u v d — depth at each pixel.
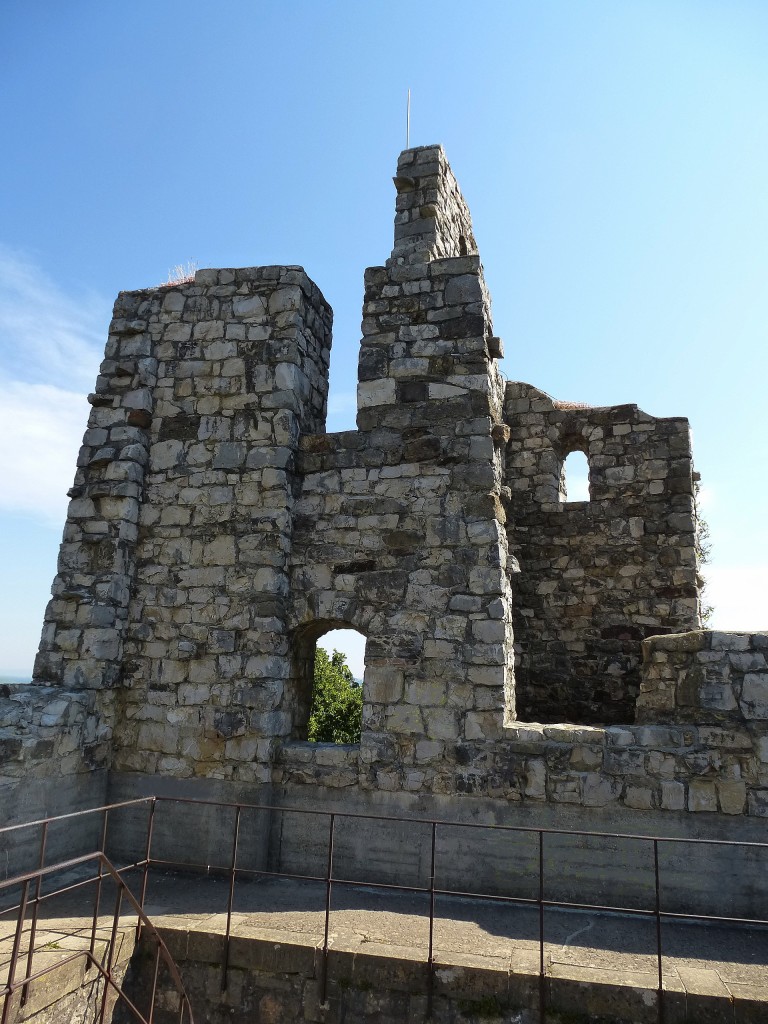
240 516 9.33
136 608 9.37
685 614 11.66
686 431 12.34
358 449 9.41
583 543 12.44
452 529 8.78
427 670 8.43
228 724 8.69
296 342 9.88
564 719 11.91
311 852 8.26
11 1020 5.04
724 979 5.80
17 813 7.60
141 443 9.80
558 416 13.10
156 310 10.36
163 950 6.09
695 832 7.46
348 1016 5.96
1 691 7.91
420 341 9.52
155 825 8.62
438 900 7.53
